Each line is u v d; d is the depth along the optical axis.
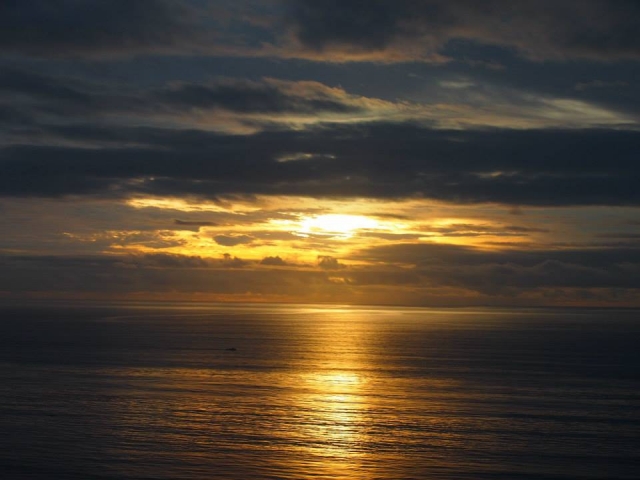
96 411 59.91
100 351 114.88
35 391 70.75
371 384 76.62
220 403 63.91
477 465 45.16
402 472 43.81
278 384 76.25
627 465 45.25
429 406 63.16
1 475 42.78
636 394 71.00
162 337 151.00
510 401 66.19
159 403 63.75
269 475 43.12
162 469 44.06
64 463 45.06
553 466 44.97
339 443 49.81
